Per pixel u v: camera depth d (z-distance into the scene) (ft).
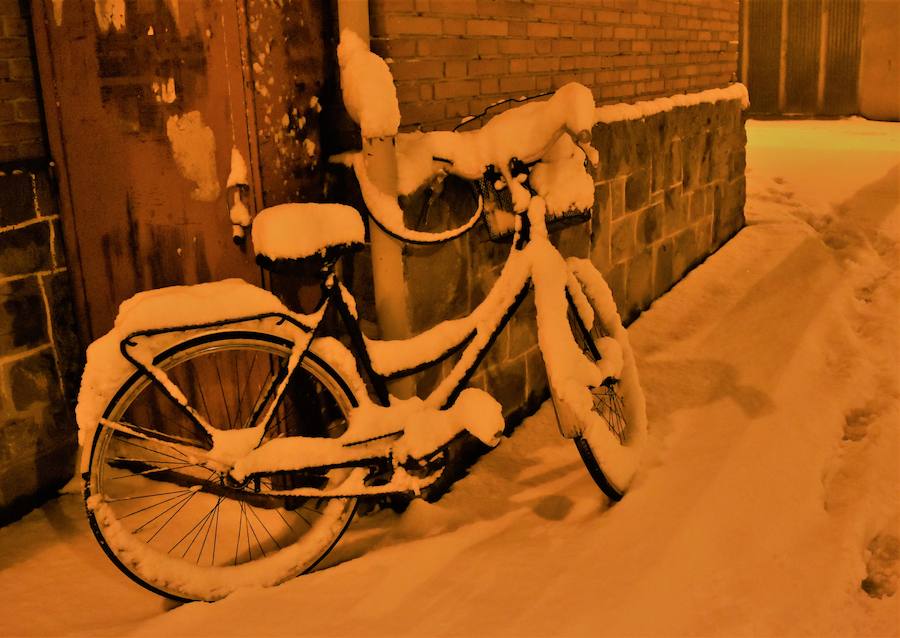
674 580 8.18
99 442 7.59
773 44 50.83
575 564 8.40
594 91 14.35
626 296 16.14
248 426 8.23
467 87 10.98
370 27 9.48
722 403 12.39
